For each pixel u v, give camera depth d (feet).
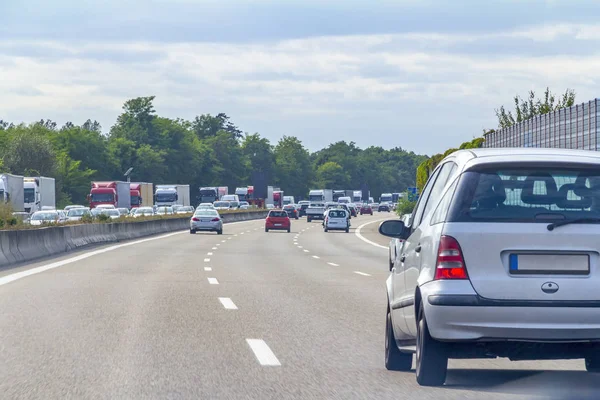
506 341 37.47
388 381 42.80
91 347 53.06
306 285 100.12
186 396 39.11
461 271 37.32
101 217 283.38
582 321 36.88
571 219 37.32
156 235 280.31
